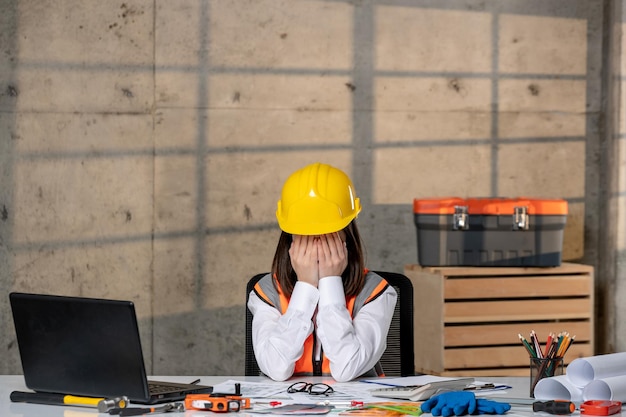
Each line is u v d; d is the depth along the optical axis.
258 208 5.36
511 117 5.55
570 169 5.60
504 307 4.70
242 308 5.36
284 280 2.86
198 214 5.32
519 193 5.55
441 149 5.50
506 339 4.71
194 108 5.30
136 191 5.26
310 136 5.39
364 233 5.44
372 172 5.44
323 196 2.83
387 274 3.03
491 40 5.52
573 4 5.58
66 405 2.26
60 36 5.18
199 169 5.31
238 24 5.32
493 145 5.53
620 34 5.41
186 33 5.28
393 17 5.44
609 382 2.22
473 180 5.52
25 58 5.16
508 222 4.75
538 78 5.56
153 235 5.29
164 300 5.31
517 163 5.55
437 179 5.49
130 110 5.25
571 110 5.59
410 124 5.47
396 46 5.45
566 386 2.26
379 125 5.44
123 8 5.23
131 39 5.24
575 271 4.80
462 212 4.72
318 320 2.69
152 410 2.14
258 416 2.11
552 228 4.78
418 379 2.61
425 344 4.79
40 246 5.20
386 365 2.96
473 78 5.51
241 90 5.33
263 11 5.34
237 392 2.32
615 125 5.44
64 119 5.20
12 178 5.17
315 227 2.78
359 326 2.72
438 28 5.48
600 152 5.61
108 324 2.15
